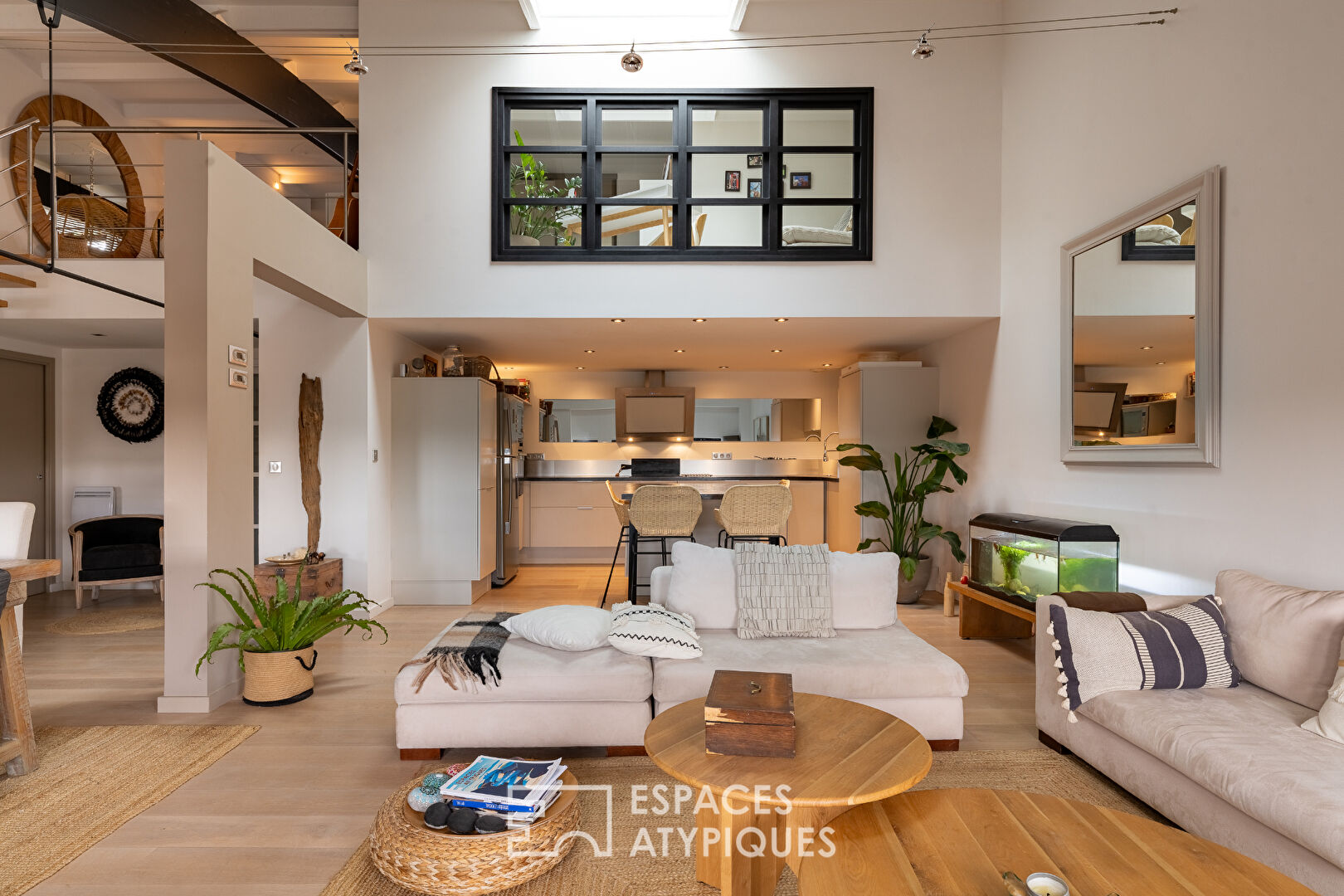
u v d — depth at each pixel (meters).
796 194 6.37
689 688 2.73
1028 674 3.98
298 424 5.25
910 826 1.61
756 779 1.69
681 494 5.48
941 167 5.14
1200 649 2.57
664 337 5.99
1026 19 4.77
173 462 3.27
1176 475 3.38
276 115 5.99
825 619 3.23
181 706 3.30
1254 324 2.92
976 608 4.81
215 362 3.31
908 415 6.35
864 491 6.34
